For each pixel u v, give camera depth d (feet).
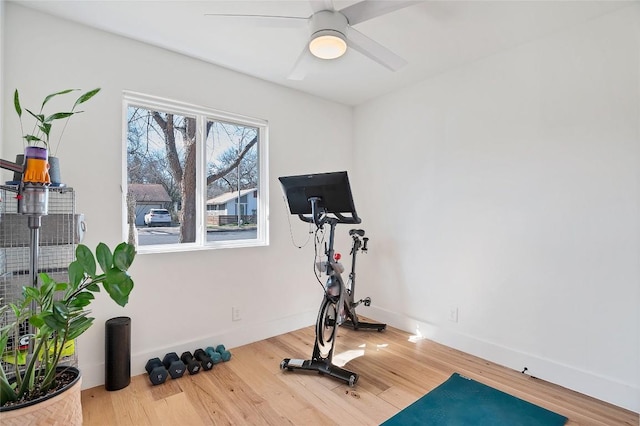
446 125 9.59
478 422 5.98
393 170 11.14
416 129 10.40
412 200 10.54
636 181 6.39
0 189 5.03
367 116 12.06
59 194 6.70
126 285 4.43
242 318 9.50
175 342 8.27
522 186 7.98
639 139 6.36
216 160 9.50
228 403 6.55
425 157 10.16
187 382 7.34
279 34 7.53
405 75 9.81
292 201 8.05
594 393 6.79
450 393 6.94
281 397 6.77
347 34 5.64
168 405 6.46
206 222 9.26
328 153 11.80
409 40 7.82
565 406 6.49
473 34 7.55
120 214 7.54
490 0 6.31
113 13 6.72
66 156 6.89
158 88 8.09
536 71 7.75
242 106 9.59
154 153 8.46
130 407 6.38
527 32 7.46
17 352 4.61
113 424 5.88
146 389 7.04
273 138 10.31
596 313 6.84
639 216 6.35
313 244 11.26
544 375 7.52
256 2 6.40
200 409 6.34
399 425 5.90
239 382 7.36
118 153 7.52
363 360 8.52
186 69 8.54
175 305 8.28
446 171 9.61
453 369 8.04
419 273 10.34
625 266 6.50
